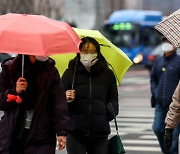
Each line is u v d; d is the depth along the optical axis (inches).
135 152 823.7
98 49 526.0
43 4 2400.3
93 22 2960.1
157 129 708.7
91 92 522.9
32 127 446.9
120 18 3250.5
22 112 450.0
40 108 448.5
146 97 1724.9
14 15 442.9
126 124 1123.3
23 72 448.1
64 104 454.6
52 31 429.4
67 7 2930.6
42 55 416.2
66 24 448.1
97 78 526.3
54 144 457.4
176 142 666.8
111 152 531.2
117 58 558.9
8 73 456.1
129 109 1396.4
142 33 3235.7
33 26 429.7
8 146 446.6
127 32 3233.3
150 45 3272.6
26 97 448.5
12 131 447.2
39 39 421.1
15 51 415.8
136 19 3245.6
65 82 527.8
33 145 448.8
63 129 450.9
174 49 697.6
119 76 567.8
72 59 539.2
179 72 696.4
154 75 722.2
